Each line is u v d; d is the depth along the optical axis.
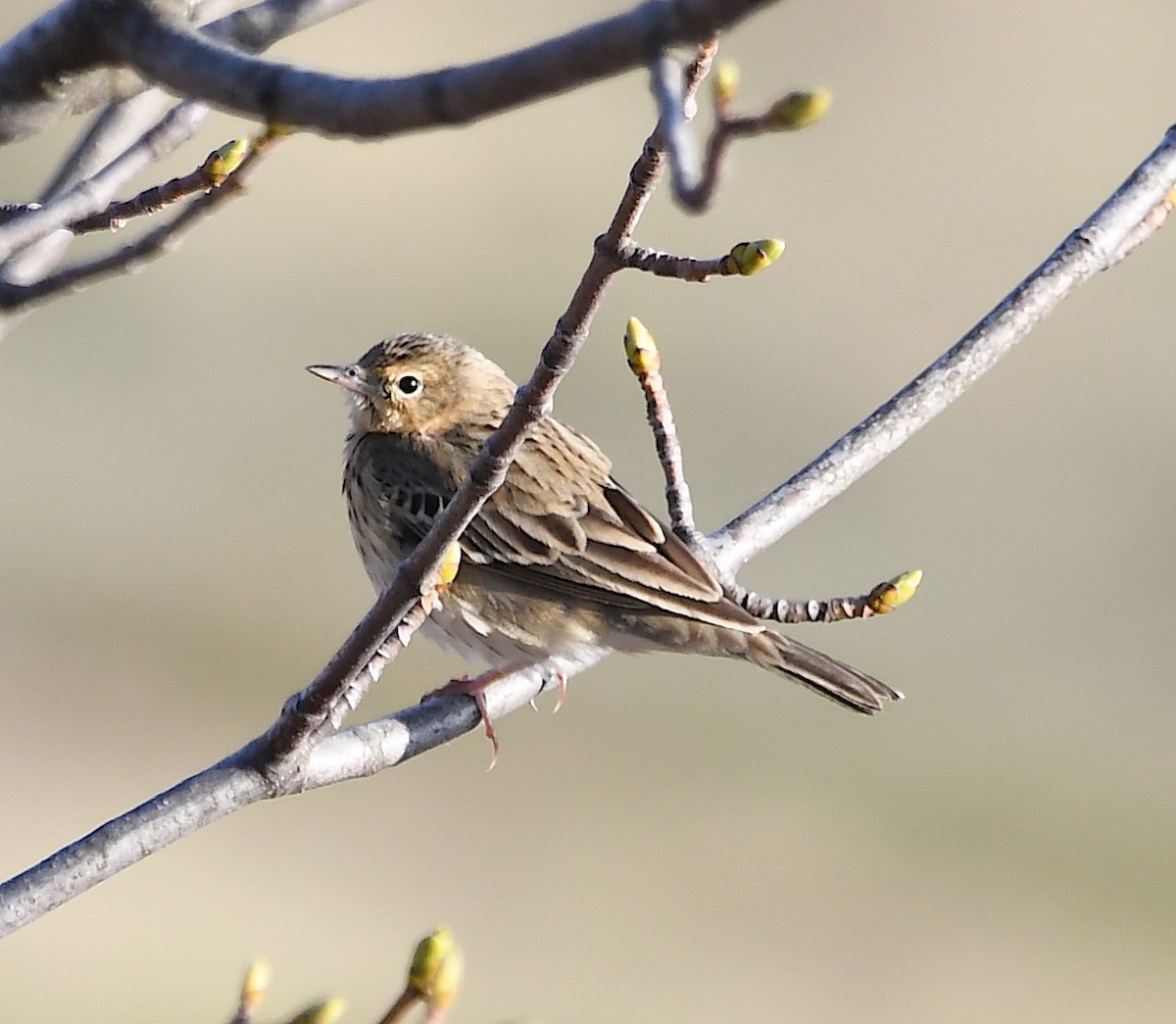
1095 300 20.45
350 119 3.50
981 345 8.46
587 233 19.92
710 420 18.52
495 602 8.90
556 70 3.23
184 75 3.78
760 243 4.20
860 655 17.36
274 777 5.89
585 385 18.78
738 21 3.04
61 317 18.31
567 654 8.87
